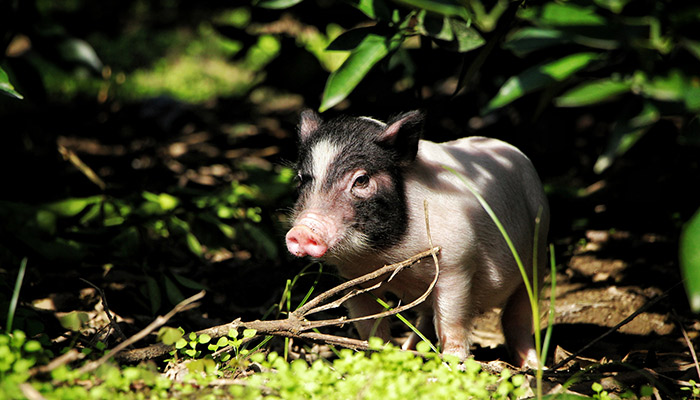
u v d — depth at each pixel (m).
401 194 8.17
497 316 11.29
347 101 14.05
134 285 11.00
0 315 7.91
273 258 12.12
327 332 10.25
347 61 8.10
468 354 8.55
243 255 13.37
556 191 14.92
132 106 21.50
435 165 8.54
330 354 9.52
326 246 7.83
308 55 14.16
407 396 6.02
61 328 9.12
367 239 8.05
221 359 7.64
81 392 5.81
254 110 23.64
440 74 13.62
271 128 21.12
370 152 8.14
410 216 8.16
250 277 12.12
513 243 8.88
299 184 8.46
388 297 11.34
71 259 10.81
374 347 6.87
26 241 10.56
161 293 9.85
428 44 11.64
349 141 8.22
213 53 32.38
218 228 12.35
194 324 10.23
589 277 12.02
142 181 15.51
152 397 6.23
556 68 6.85
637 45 6.19
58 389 5.92
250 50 15.67
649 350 8.56
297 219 8.03
